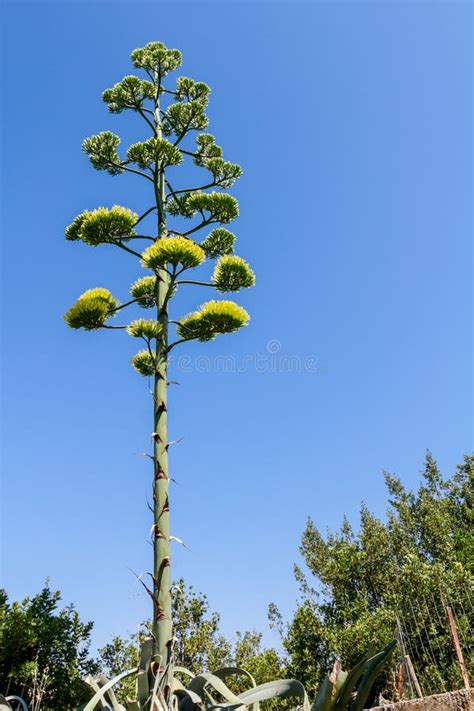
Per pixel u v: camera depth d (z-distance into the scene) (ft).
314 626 40.78
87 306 16.37
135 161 19.31
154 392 15.25
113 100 20.68
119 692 33.81
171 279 16.43
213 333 17.25
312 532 61.93
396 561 49.85
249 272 18.02
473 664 22.91
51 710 28.78
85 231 17.29
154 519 13.47
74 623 31.53
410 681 19.62
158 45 22.04
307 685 36.37
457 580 31.73
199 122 21.30
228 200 19.06
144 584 12.64
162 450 14.25
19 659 29.14
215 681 12.05
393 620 35.06
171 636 12.44
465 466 81.87
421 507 68.03
